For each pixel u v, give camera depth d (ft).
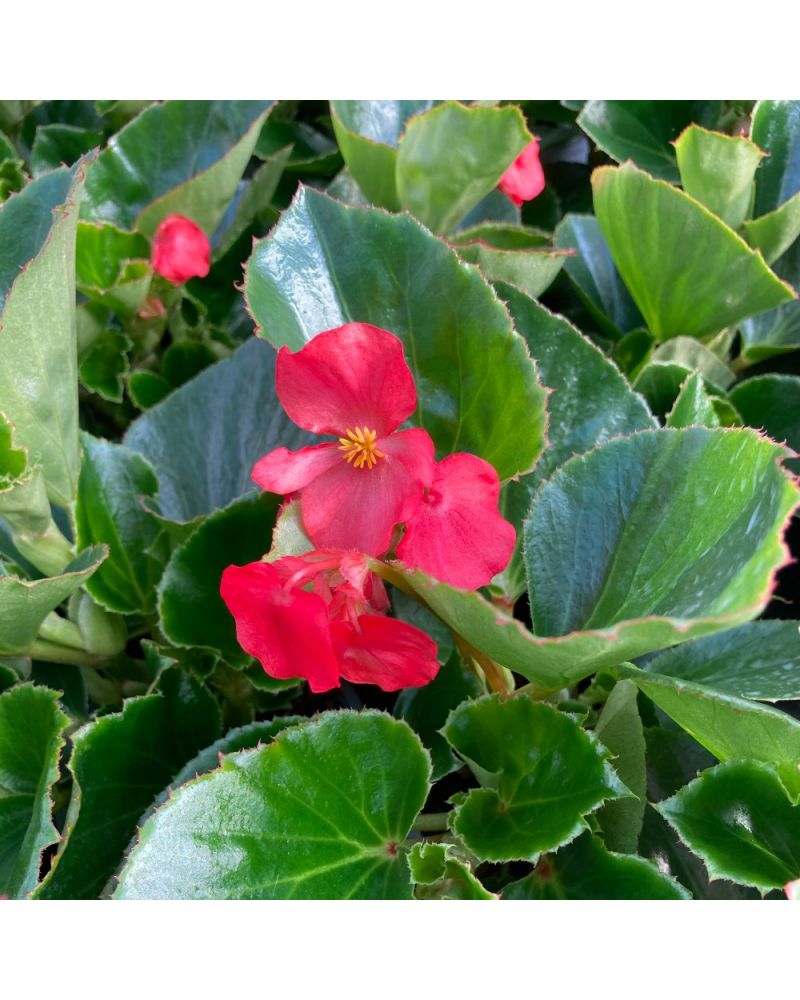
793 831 0.68
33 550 0.84
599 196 1.02
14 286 0.70
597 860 0.70
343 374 0.63
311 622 0.59
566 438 0.87
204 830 0.64
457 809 0.71
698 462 0.68
